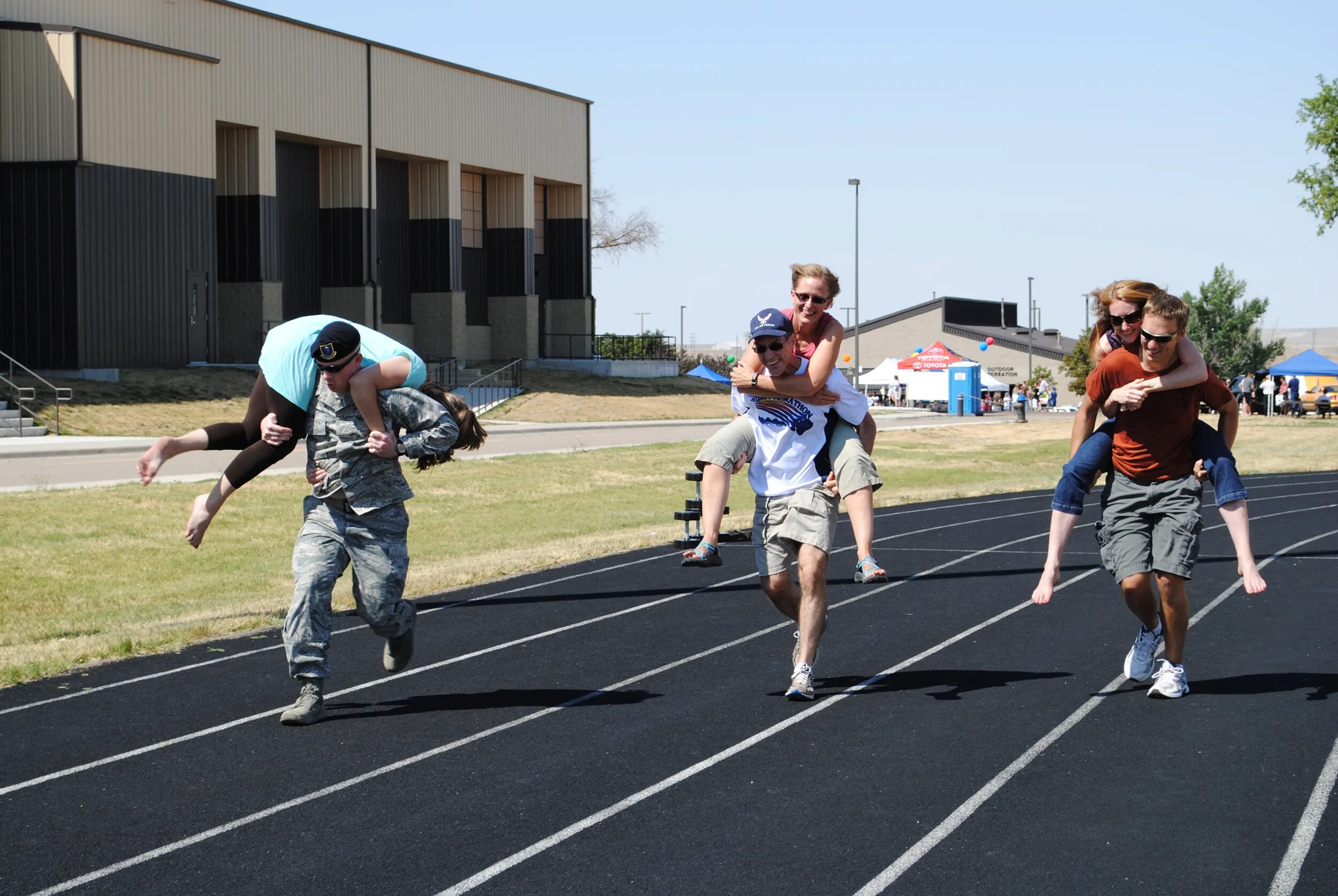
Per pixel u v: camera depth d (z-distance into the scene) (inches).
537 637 369.4
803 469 283.1
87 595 479.5
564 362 2175.2
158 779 238.8
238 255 1663.4
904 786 229.3
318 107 1736.0
